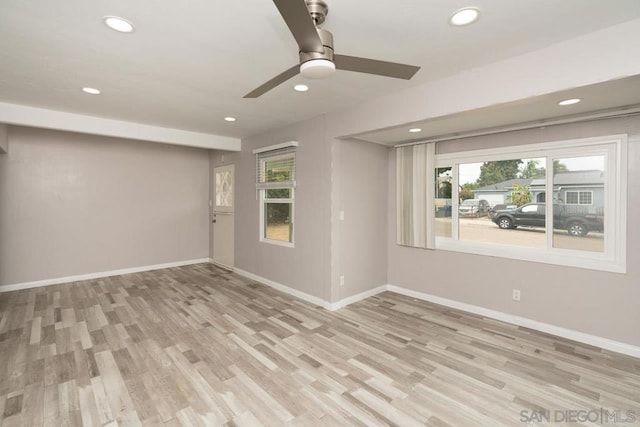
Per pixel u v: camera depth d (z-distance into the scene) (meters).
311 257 4.01
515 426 1.87
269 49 2.15
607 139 2.74
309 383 2.28
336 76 2.59
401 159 4.26
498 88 2.34
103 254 5.18
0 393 2.14
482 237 3.66
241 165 5.34
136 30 1.90
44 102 3.32
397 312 3.69
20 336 3.00
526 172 3.31
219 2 1.61
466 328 3.23
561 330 3.03
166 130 4.50
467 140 3.68
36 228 4.59
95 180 5.07
